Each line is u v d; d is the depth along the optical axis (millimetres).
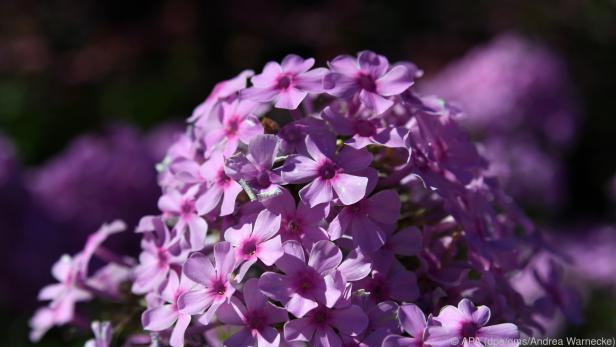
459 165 425
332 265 388
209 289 396
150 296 422
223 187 406
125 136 1089
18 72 1516
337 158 400
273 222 393
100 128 1429
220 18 1665
